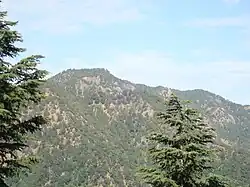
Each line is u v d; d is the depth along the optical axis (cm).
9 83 1183
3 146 1226
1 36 1205
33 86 1216
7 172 1238
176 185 1395
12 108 1199
